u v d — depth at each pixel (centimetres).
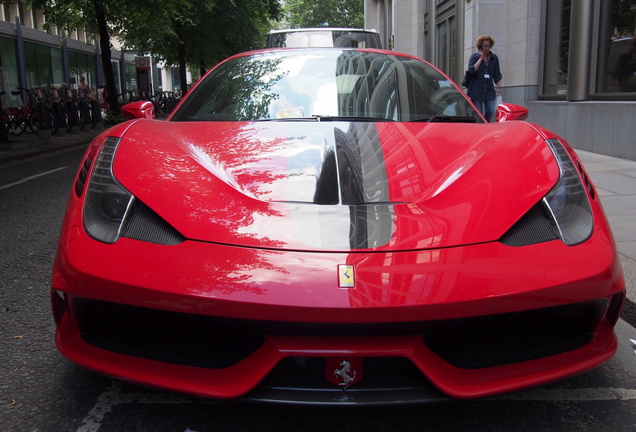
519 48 1176
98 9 1786
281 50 369
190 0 2178
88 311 186
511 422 200
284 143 242
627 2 828
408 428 196
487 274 172
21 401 211
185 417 201
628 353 261
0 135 1157
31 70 2469
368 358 169
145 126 263
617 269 191
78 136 1524
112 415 202
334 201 197
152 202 195
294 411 205
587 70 930
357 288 164
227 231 183
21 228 494
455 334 180
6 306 309
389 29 2748
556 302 175
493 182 208
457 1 1462
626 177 661
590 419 203
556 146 233
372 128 264
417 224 186
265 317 164
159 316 176
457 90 335
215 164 222
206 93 323
